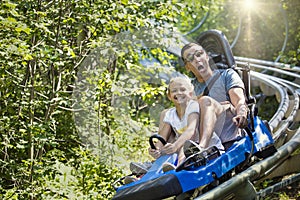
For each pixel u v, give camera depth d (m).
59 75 6.15
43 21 5.46
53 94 5.83
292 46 15.42
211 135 4.59
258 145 5.08
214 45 5.55
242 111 4.82
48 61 5.81
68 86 6.92
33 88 5.68
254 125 5.26
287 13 15.41
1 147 5.73
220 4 16.00
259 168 4.90
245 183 4.70
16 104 5.70
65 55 5.92
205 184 4.28
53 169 5.50
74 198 5.56
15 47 5.08
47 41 5.77
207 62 5.01
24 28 4.89
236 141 4.89
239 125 4.75
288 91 10.98
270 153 5.24
